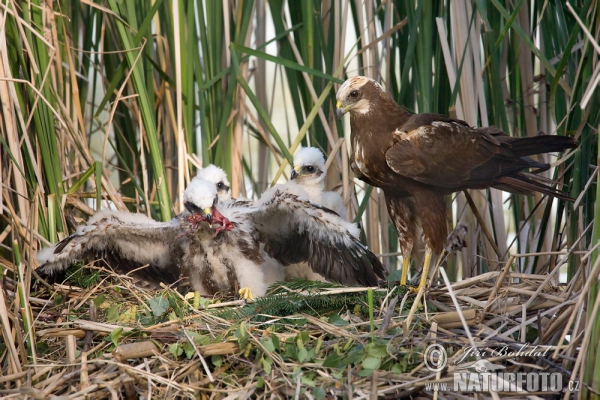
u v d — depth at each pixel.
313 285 7.35
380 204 9.40
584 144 7.56
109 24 9.55
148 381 5.70
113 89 8.55
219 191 8.54
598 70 5.41
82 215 9.13
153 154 8.43
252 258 7.83
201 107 8.81
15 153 7.66
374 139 7.53
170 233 7.71
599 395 5.23
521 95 9.05
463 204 9.04
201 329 6.57
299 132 8.86
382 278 7.45
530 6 8.90
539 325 6.12
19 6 8.14
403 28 9.28
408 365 5.95
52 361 6.34
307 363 5.95
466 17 8.43
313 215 7.17
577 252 6.62
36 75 8.12
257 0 9.74
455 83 8.00
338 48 9.29
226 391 5.70
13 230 7.05
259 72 9.88
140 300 7.10
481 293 7.09
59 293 7.48
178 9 8.51
